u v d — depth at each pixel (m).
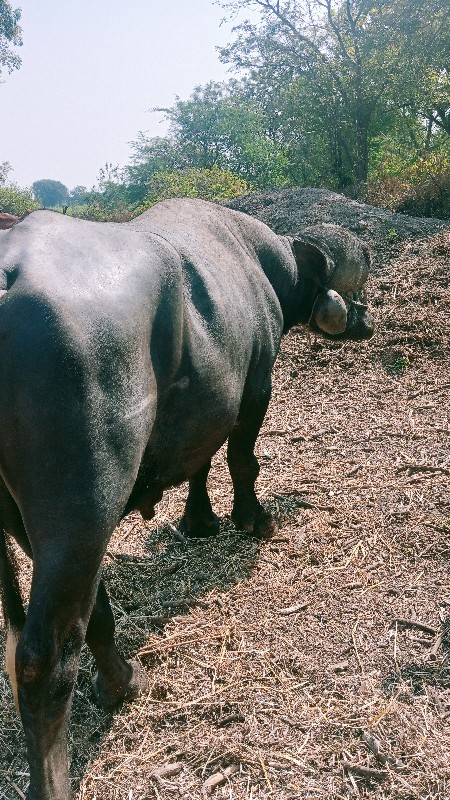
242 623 4.00
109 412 2.54
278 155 38.22
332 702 3.41
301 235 4.91
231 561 4.61
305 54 22.78
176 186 29.42
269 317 4.23
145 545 4.84
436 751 3.09
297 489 5.42
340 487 5.41
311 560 4.58
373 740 3.16
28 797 2.50
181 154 53.72
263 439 6.34
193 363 3.21
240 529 4.95
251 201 13.54
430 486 5.32
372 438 6.20
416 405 6.77
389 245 10.13
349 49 22.41
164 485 3.45
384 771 3.01
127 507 3.17
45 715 2.43
